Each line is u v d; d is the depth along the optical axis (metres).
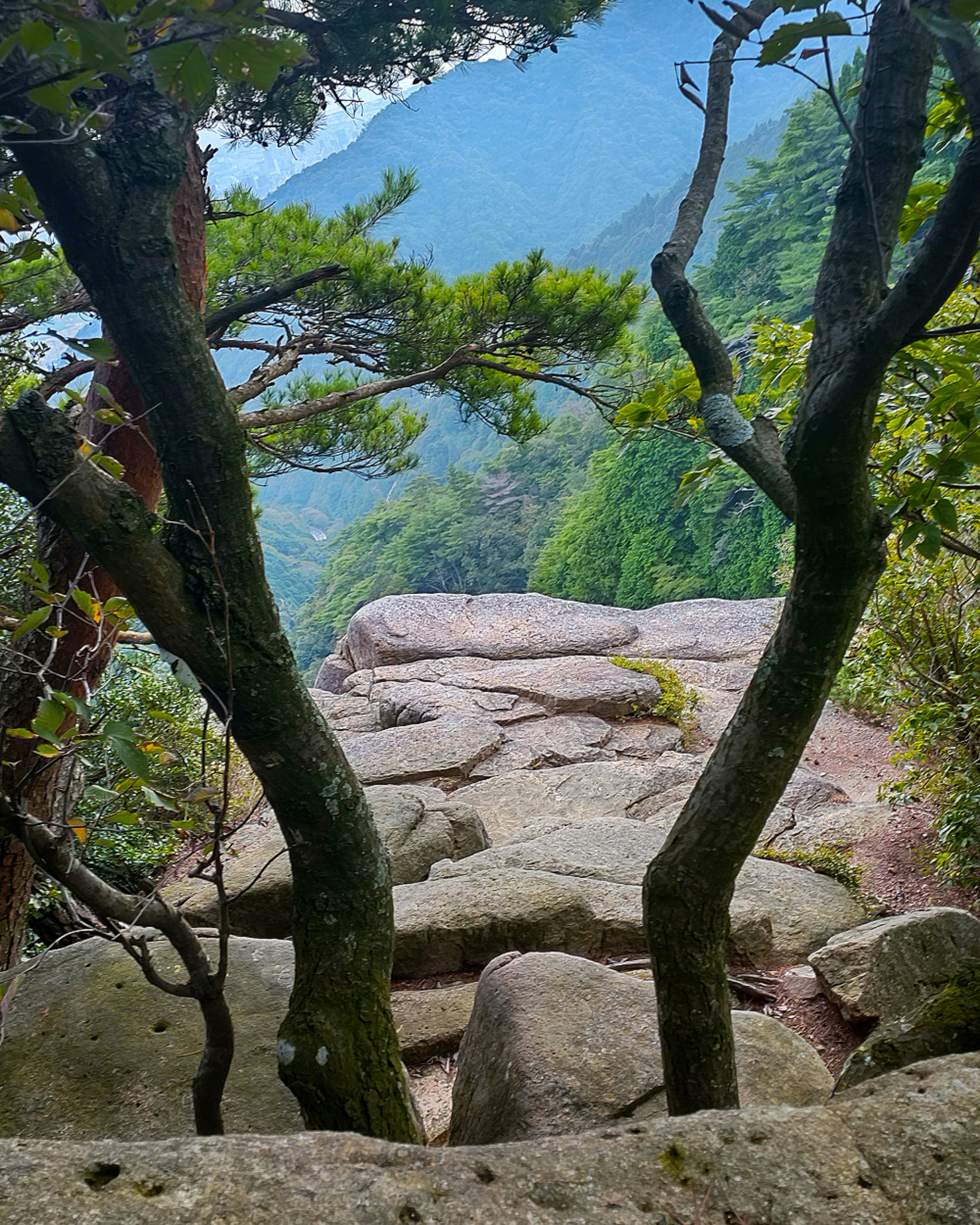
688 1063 2.41
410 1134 2.37
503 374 6.61
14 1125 3.59
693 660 14.37
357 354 6.67
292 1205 1.34
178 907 5.85
